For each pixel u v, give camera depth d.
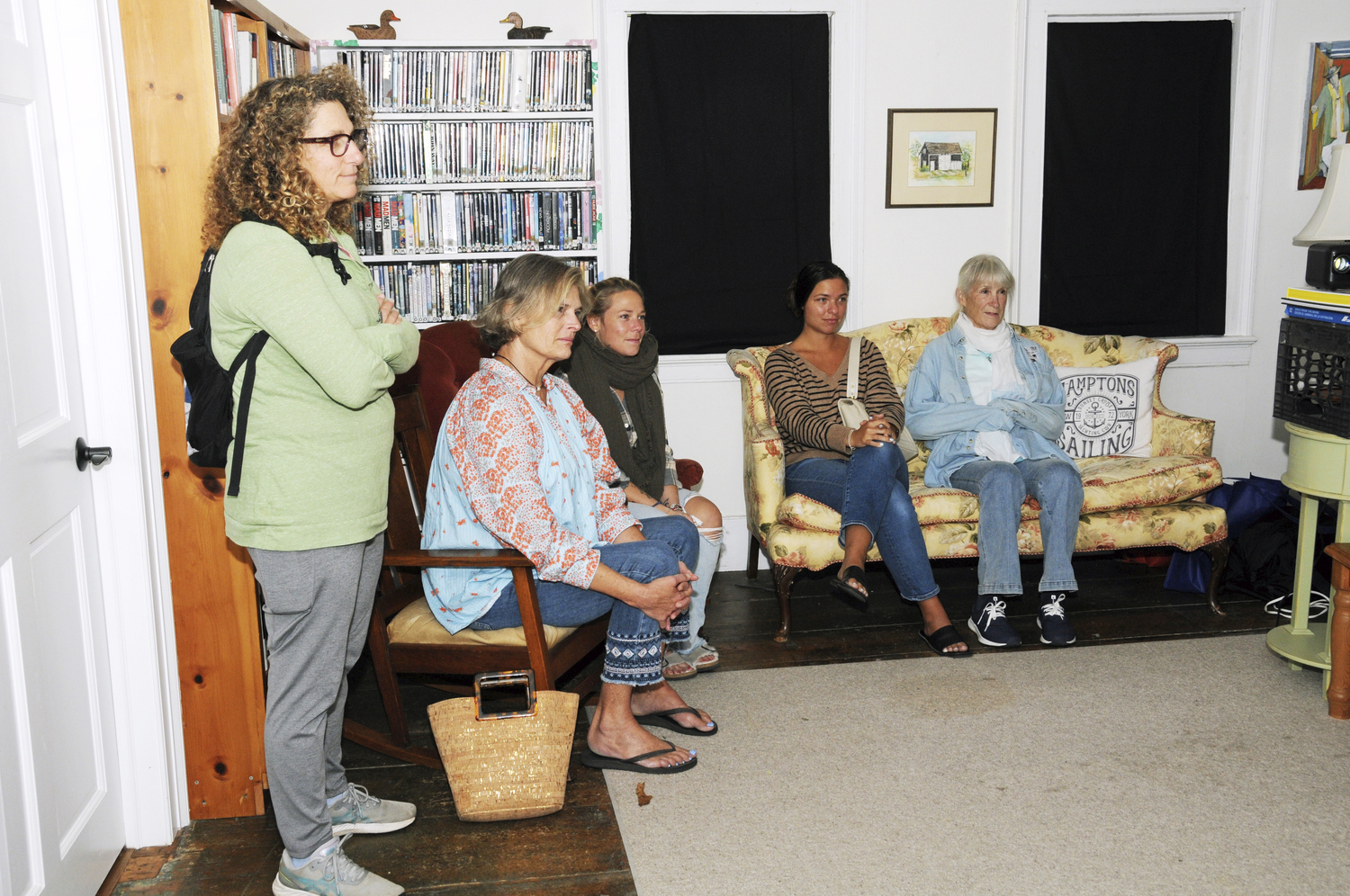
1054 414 3.30
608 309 2.73
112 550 1.92
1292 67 3.87
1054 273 3.94
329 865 1.82
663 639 2.51
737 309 3.82
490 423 2.09
